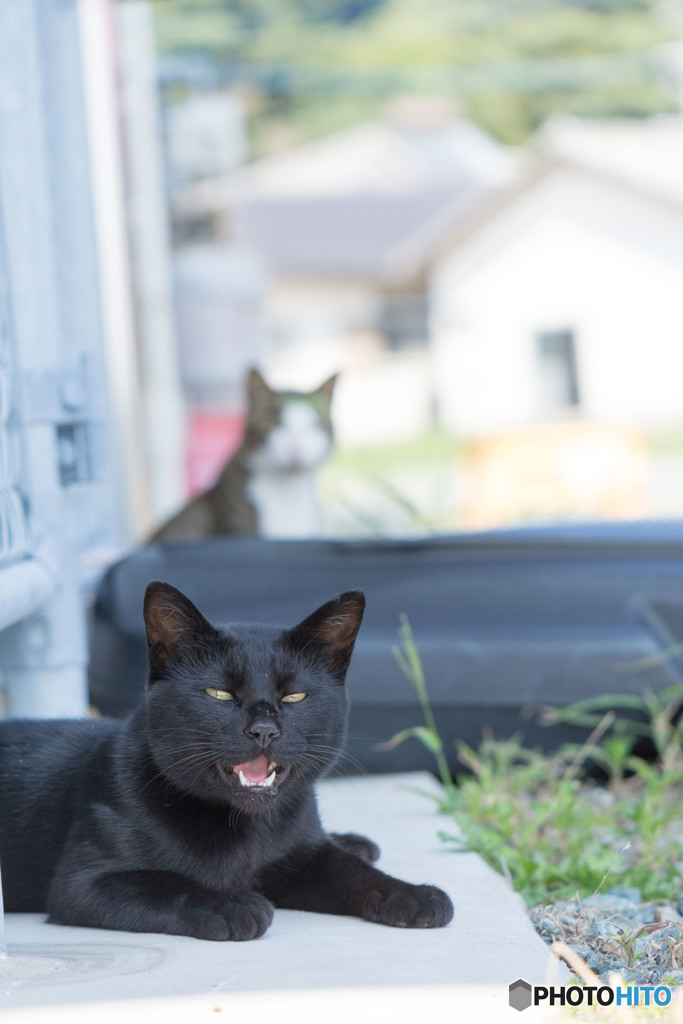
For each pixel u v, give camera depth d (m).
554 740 3.55
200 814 2.12
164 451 7.45
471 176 18.06
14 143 3.06
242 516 5.98
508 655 3.48
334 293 16.12
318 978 1.78
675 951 2.02
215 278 10.80
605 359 15.79
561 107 18.92
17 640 2.98
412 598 3.59
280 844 2.20
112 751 2.25
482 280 16.02
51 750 2.39
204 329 10.74
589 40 15.80
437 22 15.82
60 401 2.98
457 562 3.68
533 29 15.78
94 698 3.62
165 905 2.02
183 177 10.87
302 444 6.02
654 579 3.60
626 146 16.77
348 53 15.34
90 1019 1.63
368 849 2.50
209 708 2.07
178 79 10.67
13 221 3.05
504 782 3.36
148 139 7.22
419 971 1.82
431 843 2.71
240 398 10.77
